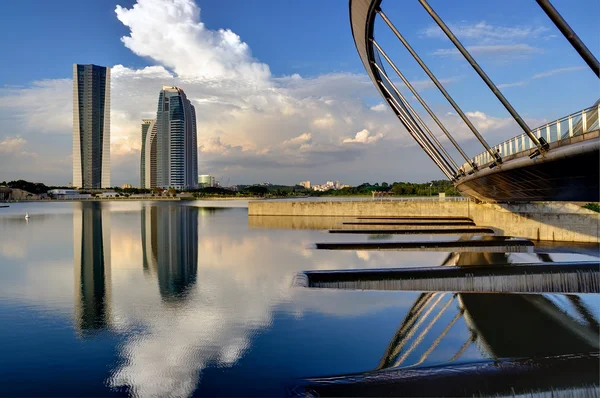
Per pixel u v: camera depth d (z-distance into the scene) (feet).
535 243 159.53
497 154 95.61
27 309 63.36
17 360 45.55
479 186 139.74
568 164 66.95
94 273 89.86
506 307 63.41
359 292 71.61
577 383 39.47
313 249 121.08
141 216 276.62
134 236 159.53
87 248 128.36
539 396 38.34
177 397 38.42
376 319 58.08
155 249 124.98
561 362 44.37
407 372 42.34
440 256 107.65
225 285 77.30
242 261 102.42
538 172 78.69
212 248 125.39
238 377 41.68
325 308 62.95
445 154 167.12
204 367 44.01
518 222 173.06
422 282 78.69
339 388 39.58
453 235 149.28
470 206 217.36
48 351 47.75
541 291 78.95
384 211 244.42
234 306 63.93
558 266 83.61
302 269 91.71
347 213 251.80
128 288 76.02
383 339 51.08
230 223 215.51
